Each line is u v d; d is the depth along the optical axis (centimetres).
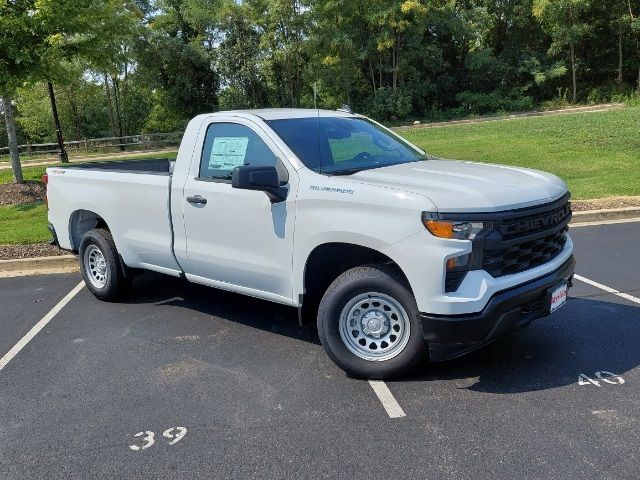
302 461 338
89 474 336
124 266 624
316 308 473
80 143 3366
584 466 321
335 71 3753
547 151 1667
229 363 478
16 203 1271
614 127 2008
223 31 3816
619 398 393
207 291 680
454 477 316
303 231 438
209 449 355
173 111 4022
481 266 382
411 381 429
